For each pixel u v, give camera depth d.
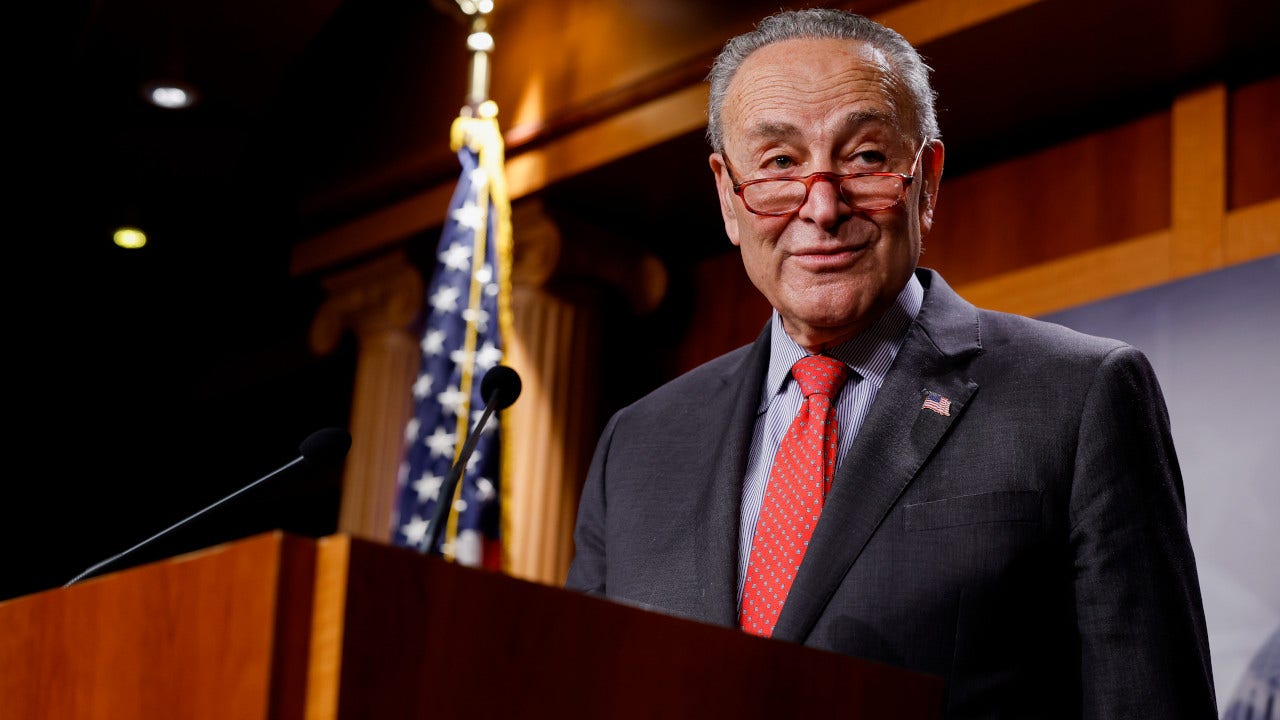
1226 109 3.62
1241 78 3.65
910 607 1.35
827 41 1.59
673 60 4.15
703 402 1.67
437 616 0.90
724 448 1.56
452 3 4.42
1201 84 3.67
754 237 1.57
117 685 0.94
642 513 1.58
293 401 6.43
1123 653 1.33
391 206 4.91
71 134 4.89
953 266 4.07
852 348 1.57
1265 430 3.32
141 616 0.94
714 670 1.03
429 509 4.38
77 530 6.81
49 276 5.88
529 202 4.54
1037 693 1.35
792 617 1.37
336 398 6.29
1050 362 1.46
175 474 6.80
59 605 1.01
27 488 6.75
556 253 4.48
